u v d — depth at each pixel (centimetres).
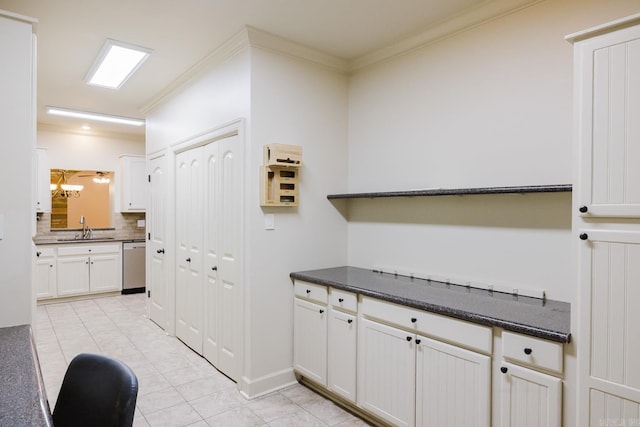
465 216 244
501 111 227
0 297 179
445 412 188
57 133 565
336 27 258
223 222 304
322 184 307
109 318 455
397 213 286
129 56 305
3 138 180
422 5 230
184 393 272
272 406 254
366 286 241
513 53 221
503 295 217
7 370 126
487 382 172
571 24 199
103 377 122
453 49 251
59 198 607
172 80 359
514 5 218
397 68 287
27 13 239
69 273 536
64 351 350
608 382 138
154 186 432
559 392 150
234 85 282
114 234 617
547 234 206
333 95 315
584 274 144
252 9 235
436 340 193
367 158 310
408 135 280
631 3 181
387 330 216
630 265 133
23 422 93
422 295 216
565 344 149
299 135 292
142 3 229
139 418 239
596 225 142
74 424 123
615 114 137
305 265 297
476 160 239
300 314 280
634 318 132
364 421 237
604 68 140
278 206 279
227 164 298
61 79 357
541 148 210
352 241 322
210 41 279
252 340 268
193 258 353
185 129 356
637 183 132
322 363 261
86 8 234
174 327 389
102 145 602
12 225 182
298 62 291
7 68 181
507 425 166
